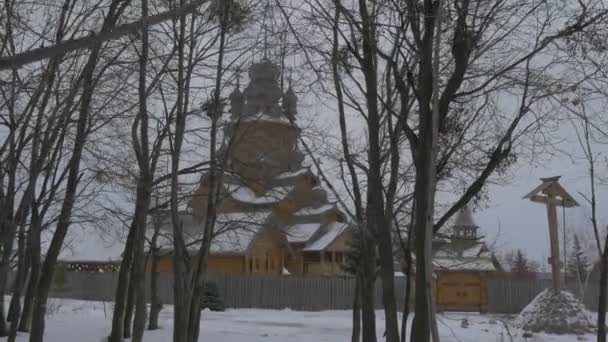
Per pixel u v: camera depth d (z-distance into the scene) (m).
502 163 9.55
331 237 45.34
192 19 10.16
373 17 8.34
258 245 43.97
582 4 7.89
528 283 40.22
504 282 40.03
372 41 8.12
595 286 32.94
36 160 8.97
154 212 13.92
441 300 39.50
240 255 42.22
